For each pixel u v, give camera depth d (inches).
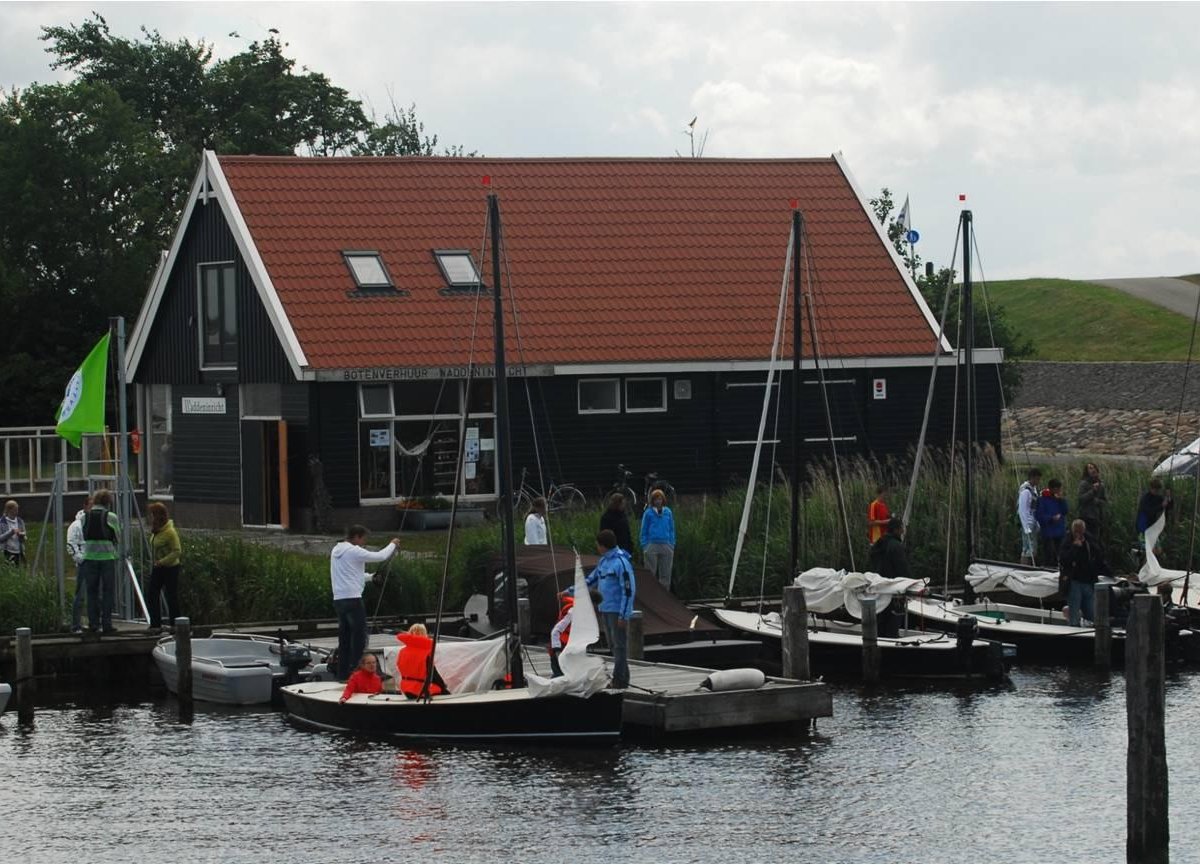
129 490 1665.8
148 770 1225.4
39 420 3329.2
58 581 1640.0
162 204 3540.8
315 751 1272.1
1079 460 3651.6
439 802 1126.4
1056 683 1539.1
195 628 1640.0
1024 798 1147.9
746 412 2464.3
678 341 2422.5
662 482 2309.3
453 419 2305.6
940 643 1555.1
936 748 1282.0
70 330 3405.5
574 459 2364.7
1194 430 4222.4
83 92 3462.1
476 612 1660.9
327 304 2277.3
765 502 1977.1
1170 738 1338.6
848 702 1454.2
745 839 1047.6
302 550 2036.2
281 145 4077.3
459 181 2532.0
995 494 2015.3
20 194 3383.4
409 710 1291.8
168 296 2471.7
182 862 1013.2
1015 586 1754.4
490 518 2287.2
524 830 1064.2
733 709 1293.1
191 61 4163.4
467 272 2388.0
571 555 1631.4
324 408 2229.3
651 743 1286.9
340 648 1428.4
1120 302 7234.3
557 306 2410.2
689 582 1879.9
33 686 1466.5
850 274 2600.9
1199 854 1036.5
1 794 1165.1
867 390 2509.8
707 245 2578.7
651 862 1004.6
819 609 1637.6
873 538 1796.3
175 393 2471.7
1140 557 1939.0
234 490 2367.1
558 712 1258.0
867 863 1007.0
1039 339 6993.1
